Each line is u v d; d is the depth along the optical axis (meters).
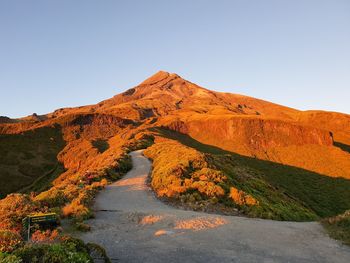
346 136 168.75
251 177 37.69
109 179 30.06
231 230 12.88
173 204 20.05
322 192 80.94
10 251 8.21
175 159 31.64
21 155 112.06
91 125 161.50
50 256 7.70
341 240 11.70
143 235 12.20
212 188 21.61
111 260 9.44
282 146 132.25
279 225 14.04
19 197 15.74
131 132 121.88
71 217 14.95
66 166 102.62
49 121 160.12
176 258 9.63
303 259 9.73
